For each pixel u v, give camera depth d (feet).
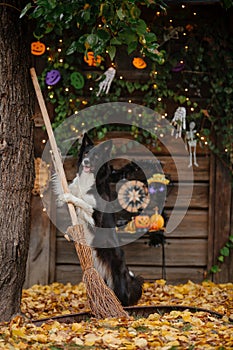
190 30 23.76
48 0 15.42
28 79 17.40
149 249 24.27
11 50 16.70
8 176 16.60
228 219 24.27
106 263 20.12
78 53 23.67
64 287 23.24
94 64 23.71
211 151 24.29
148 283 23.81
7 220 16.55
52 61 23.56
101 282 17.57
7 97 16.58
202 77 24.04
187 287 22.94
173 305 18.34
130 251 24.23
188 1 22.38
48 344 14.29
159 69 23.75
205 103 24.16
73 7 16.17
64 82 23.63
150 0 16.37
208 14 23.77
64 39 23.48
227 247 24.17
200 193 24.45
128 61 23.91
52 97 23.62
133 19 15.46
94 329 15.49
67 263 24.21
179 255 24.39
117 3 15.61
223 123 23.98
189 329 15.69
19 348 13.76
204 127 24.27
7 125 16.56
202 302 20.34
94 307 17.37
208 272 24.29
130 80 23.98
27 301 20.59
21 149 16.83
